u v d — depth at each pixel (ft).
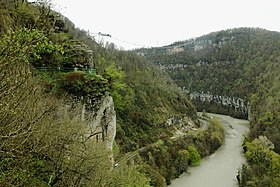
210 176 184.75
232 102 440.04
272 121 242.58
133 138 192.34
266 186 159.22
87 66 94.53
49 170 50.72
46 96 68.54
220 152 235.61
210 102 483.10
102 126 89.71
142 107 233.14
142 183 95.14
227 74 503.61
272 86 327.88
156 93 273.75
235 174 187.11
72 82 82.38
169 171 178.70
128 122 204.33
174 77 575.38
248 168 184.65
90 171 58.65
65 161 54.75
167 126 240.94
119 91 214.07
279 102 266.36
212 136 248.32
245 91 424.05
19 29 33.47
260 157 194.80
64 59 88.69
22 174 41.14
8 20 54.95
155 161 179.11
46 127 49.21
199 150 222.89
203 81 531.50
